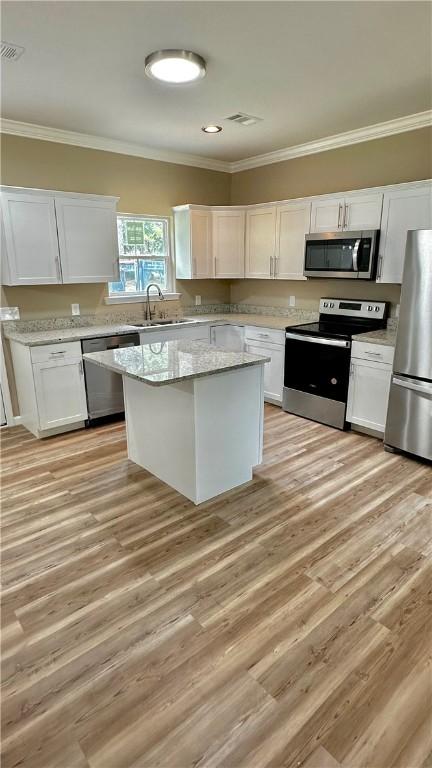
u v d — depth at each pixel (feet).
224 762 4.32
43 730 4.65
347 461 10.87
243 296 18.33
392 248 11.89
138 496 9.34
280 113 11.45
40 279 12.44
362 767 4.26
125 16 6.93
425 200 11.00
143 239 15.85
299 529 8.11
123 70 8.86
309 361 13.43
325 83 9.56
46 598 6.53
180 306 17.30
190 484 8.98
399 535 7.90
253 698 4.95
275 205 15.01
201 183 16.89
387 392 11.55
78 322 14.38
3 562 7.32
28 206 11.88
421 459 10.93
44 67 8.68
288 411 14.56
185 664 5.40
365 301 13.60
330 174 14.21
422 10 6.81
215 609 6.27
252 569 7.07
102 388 13.32
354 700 4.91
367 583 6.73
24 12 6.76
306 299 15.76
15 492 9.57
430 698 4.94
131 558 7.39
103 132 13.05
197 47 7.98
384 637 5.76
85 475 10.32
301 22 7.15
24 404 13.12
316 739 4.51
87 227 13.07
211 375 8.21
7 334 12.91
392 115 11.68
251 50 8.10
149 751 4.43
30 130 12.32
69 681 5.19
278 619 6.07
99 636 5.83
